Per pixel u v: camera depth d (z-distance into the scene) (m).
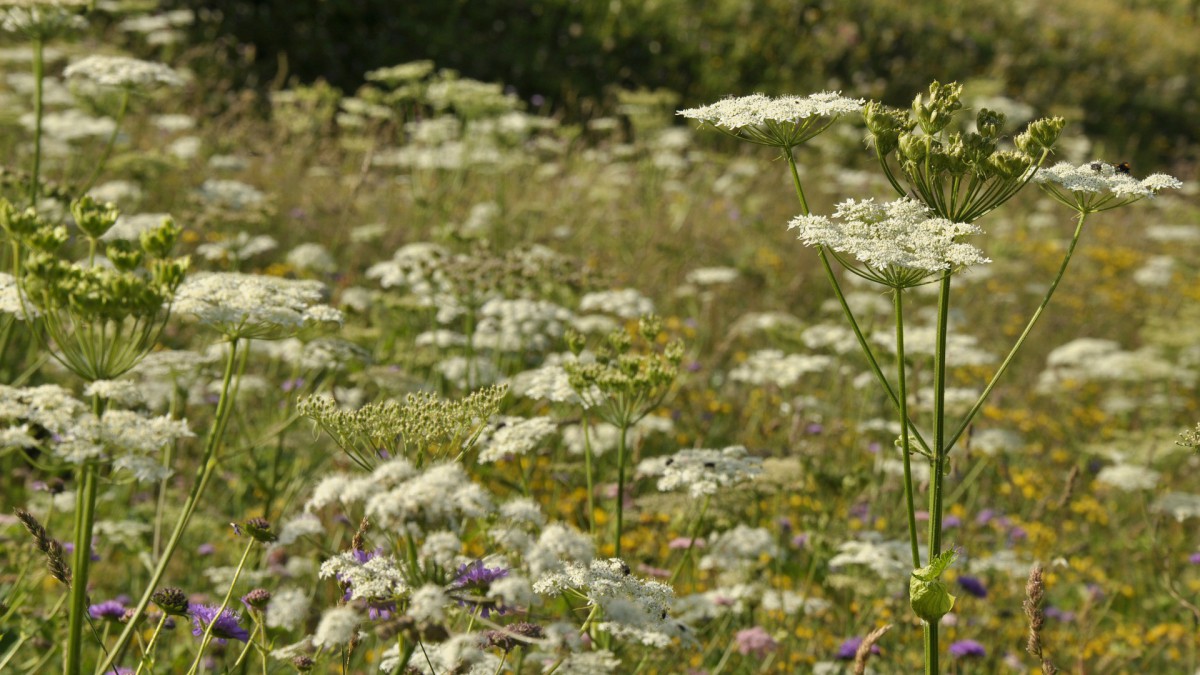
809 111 3.75
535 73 22.44
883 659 6.12
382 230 10.09
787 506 7.52
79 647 3.06
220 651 4.71
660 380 4.76
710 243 13.66
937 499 3.59
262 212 8.87
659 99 13.86
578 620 4.02
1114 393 12.60
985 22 29.95
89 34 16.34
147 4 12.40
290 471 6.82
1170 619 7.60
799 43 25.84
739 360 10.99
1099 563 8.43
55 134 10.36
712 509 5.78
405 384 6.79
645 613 3.39
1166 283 14.93
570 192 13.97
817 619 6.52
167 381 6.75
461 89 11.66
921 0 30.06
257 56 20.16
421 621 2.80
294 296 4.22
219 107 16.31
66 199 7.23
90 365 3.31
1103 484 9.39
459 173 11.60
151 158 9.72
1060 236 18.48
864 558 5.99
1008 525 7.86
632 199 14.80
